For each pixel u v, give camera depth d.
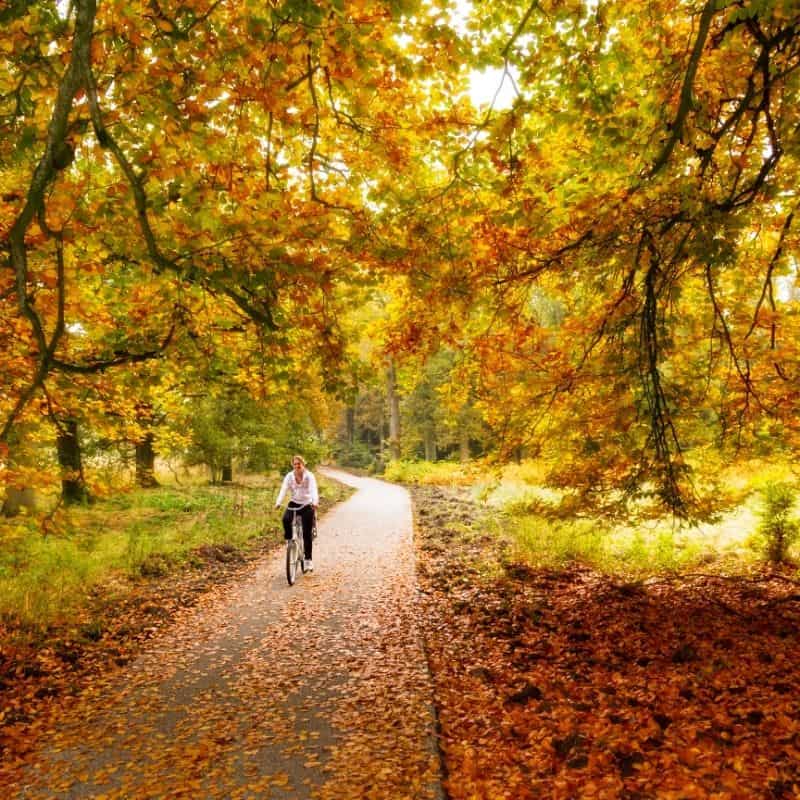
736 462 7.35
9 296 4.67
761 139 4.99
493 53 4.30
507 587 8.46
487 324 6.21
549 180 4.78
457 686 5.25
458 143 4.62
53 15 3.96
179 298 4.81
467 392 7.18
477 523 14.14
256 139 4.45
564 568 9.58
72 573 8.84
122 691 5.30
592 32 4.16
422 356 6.30
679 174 4.61
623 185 4.76
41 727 4.63
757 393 6.23
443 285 5.03
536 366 6.47
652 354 5.46
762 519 9.97
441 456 49.94
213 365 6.07
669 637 6.39
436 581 8.92
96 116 3.29
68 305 4.83
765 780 3.58
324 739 4.28
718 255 4.33
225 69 3.95
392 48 4.17
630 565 9.64
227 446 17.70
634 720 4.46
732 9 3.56
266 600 8.22
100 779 3.84
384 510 18.50
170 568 10.13
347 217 4.63
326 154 4.91
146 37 3.70
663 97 4.46
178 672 5.73
